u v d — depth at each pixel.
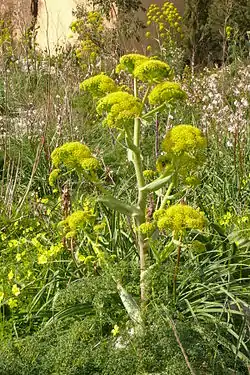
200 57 20.97
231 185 8.57
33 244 7.30
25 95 13.29
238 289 6.40
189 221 5.49
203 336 5.65
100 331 5.80
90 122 11.98
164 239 6.61
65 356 5.54
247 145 9.39
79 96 12.55
